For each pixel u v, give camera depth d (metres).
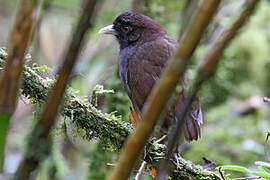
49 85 6.25
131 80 8.62
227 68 13.38
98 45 11.91
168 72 2.98
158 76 8.38
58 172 6.74
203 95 12.49
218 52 3.20
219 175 6.82
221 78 13.26
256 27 14.26
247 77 14.24
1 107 3.14
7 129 3.22
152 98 3.05
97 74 10.90
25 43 3.04
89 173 8.72
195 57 10.29
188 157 11.90
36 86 6.20
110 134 6.70
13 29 3.01
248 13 3.06
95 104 6.89
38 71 6.55
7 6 15.62
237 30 3.11
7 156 9.85
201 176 6.75
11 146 9.88
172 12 12.00
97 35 10.47
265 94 14.33
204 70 3.27
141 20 9.16
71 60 3.11
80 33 3.01
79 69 10.88
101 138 6.73
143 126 3.10
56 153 6.82
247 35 13.98
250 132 13.01
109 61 11.61
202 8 2.85
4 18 14.64
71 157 9.63
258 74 14.27
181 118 3.46
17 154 9.97
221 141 12.63
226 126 13.27
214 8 2.83
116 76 10.12
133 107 8.74
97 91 6.86
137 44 9.04
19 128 9.38
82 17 2.97
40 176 6.70
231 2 12.35
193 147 12.29
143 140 3.13
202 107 13.35
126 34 9.23
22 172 3.25
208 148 12.21
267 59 14.16
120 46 9.44
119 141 6.72
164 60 8.49
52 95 3.21
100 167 8.67
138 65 8.59
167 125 6.66
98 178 8.65
